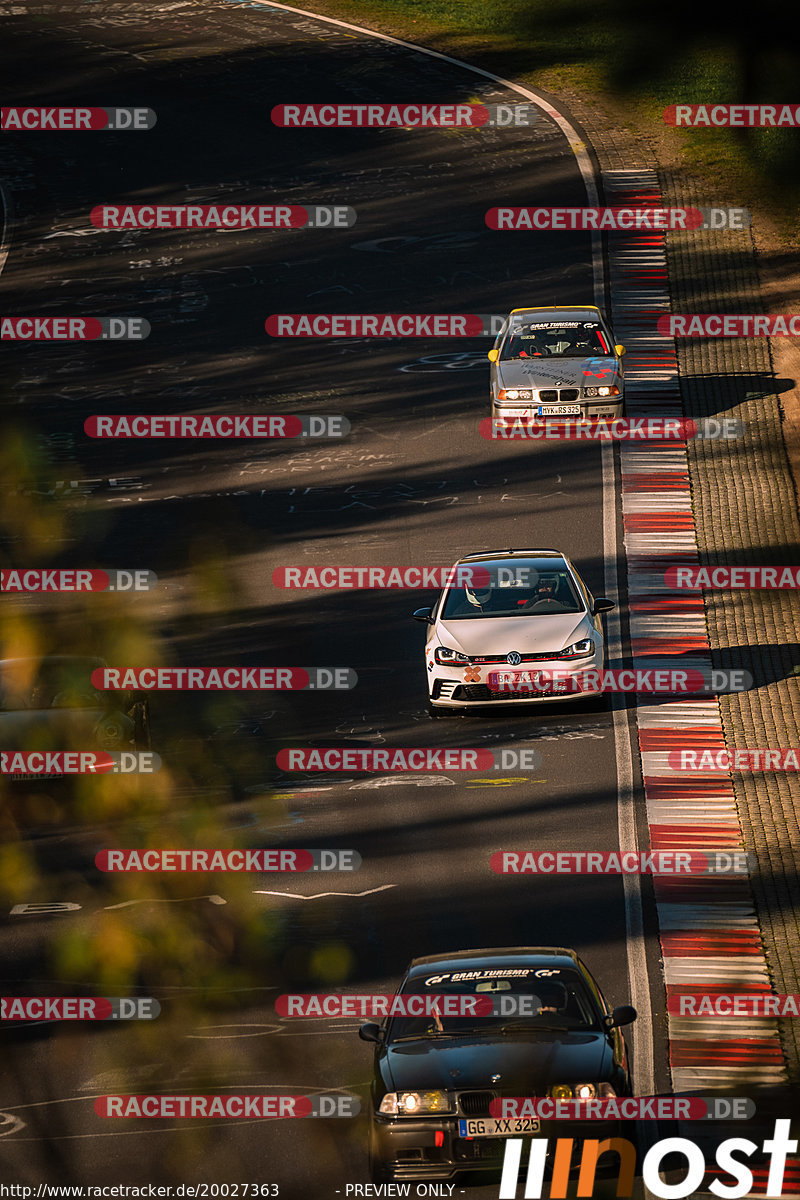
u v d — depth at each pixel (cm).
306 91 17812
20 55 19350
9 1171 2847
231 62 18625
